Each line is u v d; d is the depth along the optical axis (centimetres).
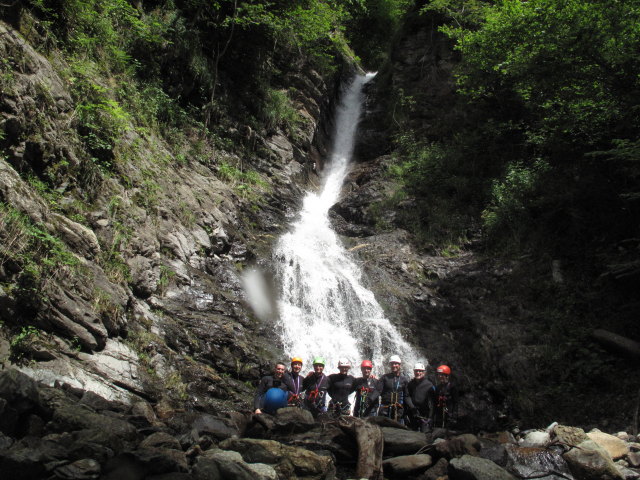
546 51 1254
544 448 618
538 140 1573
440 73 2205
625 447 643
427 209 1681
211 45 1712
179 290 948
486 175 1748
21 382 420
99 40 1175
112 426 442
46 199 750
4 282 575
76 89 959
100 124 972
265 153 1745
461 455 536
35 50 893
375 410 746
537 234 1415
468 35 1694
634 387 969
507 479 474
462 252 1529
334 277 1276
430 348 1168
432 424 738
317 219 1666
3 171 648
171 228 1027
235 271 1112
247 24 1647
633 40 1123
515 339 1162
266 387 709
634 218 1288
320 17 1880
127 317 762
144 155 1116
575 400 1000
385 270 1415
